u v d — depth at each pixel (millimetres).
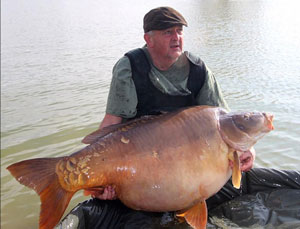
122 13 25891
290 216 3682
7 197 4988
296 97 7523
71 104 8141
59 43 15945
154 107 3982
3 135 6648
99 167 3049
